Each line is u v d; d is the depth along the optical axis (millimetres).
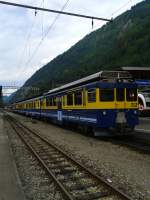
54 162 11352
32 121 39812
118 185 7938
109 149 13922
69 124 24734
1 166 9852
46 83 98250
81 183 8273
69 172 9641
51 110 30562
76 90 20438
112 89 16812
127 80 17188
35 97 44844
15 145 16500
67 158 11836
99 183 8086
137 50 113938
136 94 17219
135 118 17109
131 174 9109
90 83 17906
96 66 121625
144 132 19500
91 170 9672
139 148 13453
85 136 19609
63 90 25109
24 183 8406
